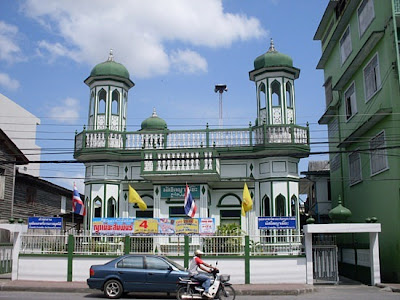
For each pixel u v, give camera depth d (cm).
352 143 2166
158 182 2081
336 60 2452
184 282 1212
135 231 1736
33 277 1677
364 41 1969
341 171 2364
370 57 1903
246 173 2130
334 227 1597
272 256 1623
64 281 1653
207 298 1192
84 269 1664
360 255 1767
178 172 1992
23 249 1709
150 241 1706
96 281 1314
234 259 1625
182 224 1736
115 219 1747
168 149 2044
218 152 2117
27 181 2644
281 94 2156
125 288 1305
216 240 1670
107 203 2131
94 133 2156
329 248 1686
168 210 2056
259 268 1616
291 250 1664
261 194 2106
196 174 1981
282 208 2061
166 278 1298
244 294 1425
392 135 1683
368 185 1962
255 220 2092
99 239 1717
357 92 2086
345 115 2266
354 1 2047
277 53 2188
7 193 2348
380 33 1753
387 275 1739
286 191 2050
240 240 1659
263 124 2083
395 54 1675
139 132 2172
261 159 2127
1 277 1805
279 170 2072
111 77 2245
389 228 1728
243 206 1834
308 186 3167
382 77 1772
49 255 1683
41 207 2844
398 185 1647
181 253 1758
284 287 1482
